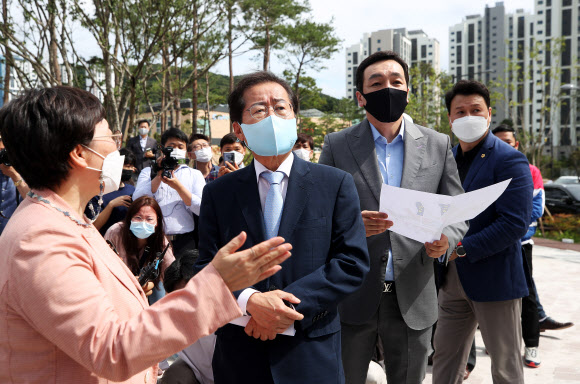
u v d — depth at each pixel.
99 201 1.53
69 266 1.17
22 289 1.14
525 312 4.29
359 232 1.92
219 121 47.91
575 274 8.59
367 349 2.62
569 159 48.72
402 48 100.88
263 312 1.67
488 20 106.94
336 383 1.82
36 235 1.19
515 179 2.88
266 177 1.98
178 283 2.89
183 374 2.59
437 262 2.95
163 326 1.18
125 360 1.14
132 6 11.50
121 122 12.48
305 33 25.94
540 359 4.47
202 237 1.99
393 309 2.57
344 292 1.77
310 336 1.79
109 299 1.30
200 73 14.87
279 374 1.75
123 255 3.93
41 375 1.20
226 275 1.25
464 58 111.81
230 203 1.96
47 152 1.27
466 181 3.11
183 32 12.33
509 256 2.85
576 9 78.81
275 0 12.97
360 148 2.72
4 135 1.30
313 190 1.92
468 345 3.05
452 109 3.27
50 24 11.09
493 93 25.84
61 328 1.12
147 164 7.65
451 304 3.03
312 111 56.94
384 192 2.21
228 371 1.88
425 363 2.60
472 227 3.00
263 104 1.92
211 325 1.22
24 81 12.84
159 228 4.02
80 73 13.33
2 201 4.70
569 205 16.44
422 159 2.64
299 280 1.78
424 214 2.20
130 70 13.17
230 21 13.12
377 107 2.61
